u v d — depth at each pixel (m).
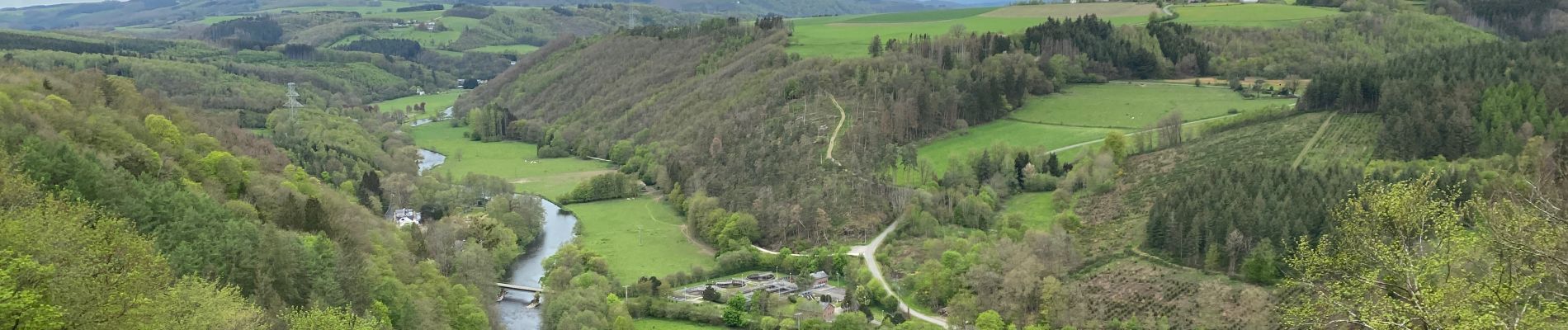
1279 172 185.38
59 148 138.62
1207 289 159.00
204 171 174.75
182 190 149.25
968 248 185.50
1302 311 71.56
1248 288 156.12
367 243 158.62
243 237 128.25
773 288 183.62
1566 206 66.94
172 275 102.00
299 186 193.50
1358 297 68.12
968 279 167.00
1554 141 173.88
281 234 131.62
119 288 74.12
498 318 168.00
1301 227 158.62
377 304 129.62
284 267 124.12
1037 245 176.88
